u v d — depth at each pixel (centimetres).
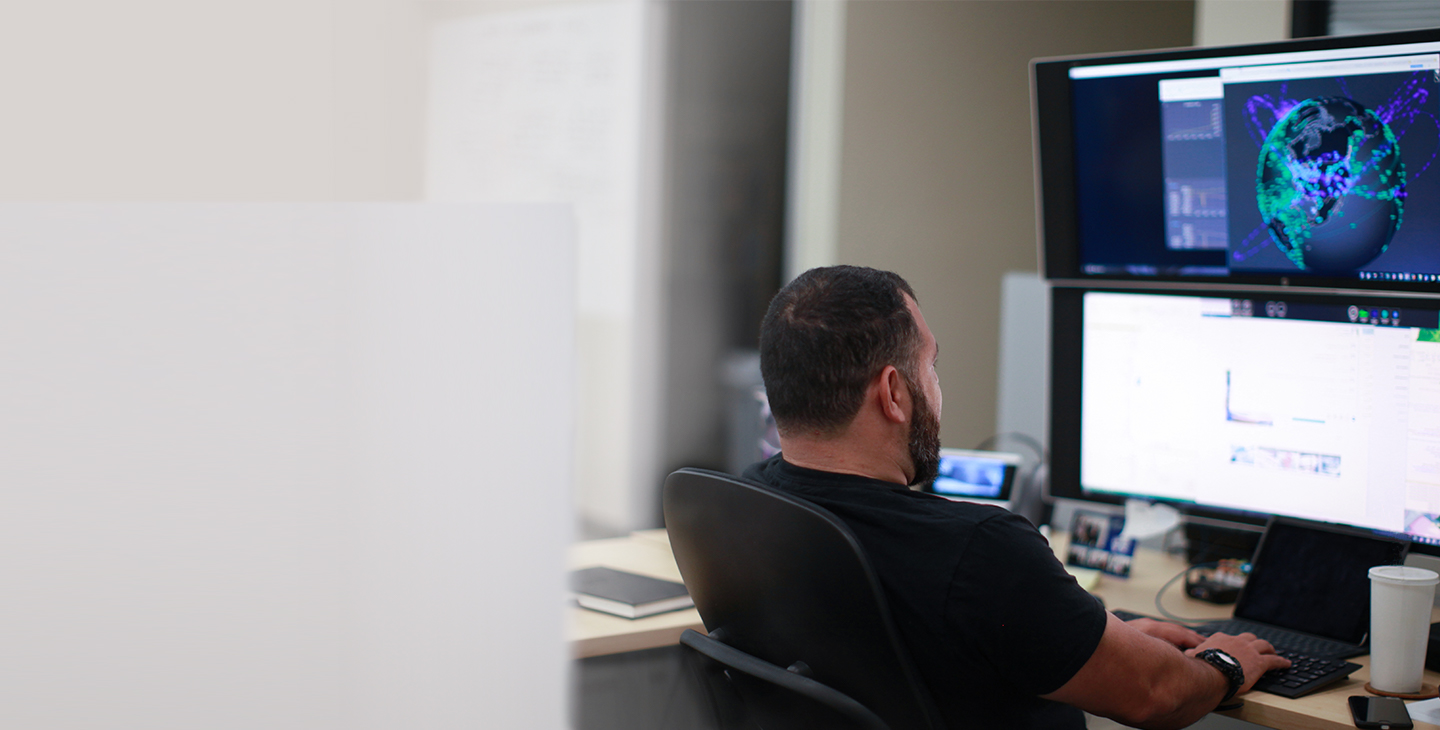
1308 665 123
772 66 374
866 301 107
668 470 384
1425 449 134
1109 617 103
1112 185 159
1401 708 109
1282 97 143
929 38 340
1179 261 156
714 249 385
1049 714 107
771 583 101
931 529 100
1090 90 158
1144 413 160
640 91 370
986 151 359
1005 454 183
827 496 105
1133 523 163
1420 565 152
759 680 105
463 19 349
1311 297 143
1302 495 146
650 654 171
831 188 324
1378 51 134
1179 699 106
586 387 381
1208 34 212
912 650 100
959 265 355
